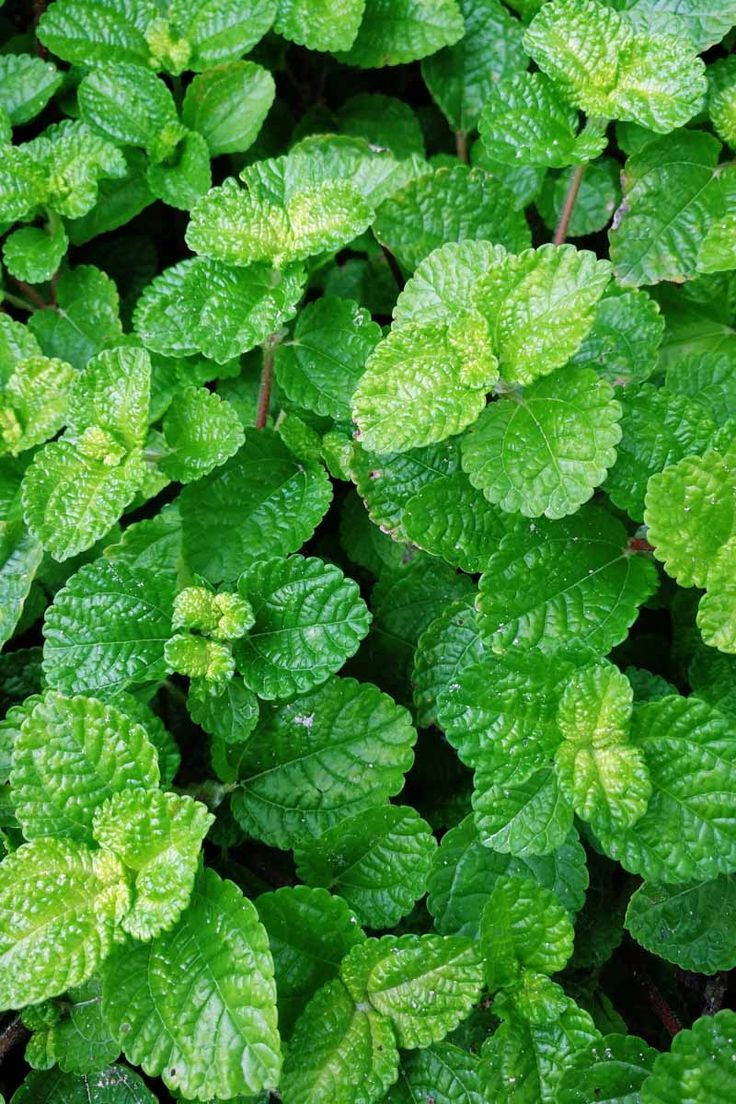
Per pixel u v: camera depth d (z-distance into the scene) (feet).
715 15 1.68
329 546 1.76
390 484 1.61
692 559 1.49
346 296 1.81
